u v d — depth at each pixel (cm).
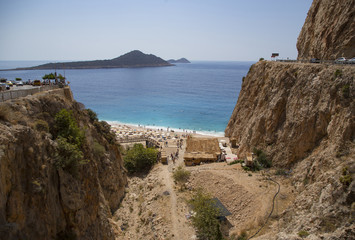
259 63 6469
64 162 1994
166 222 3372
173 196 4022
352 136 2648
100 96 18100
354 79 3020
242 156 5266
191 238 3030
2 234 1284
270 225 2844
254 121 5266
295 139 3959
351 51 4072
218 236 2938
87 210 2273
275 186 3650
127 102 15912
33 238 1523
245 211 3362
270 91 5075
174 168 5203
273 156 4378
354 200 1998
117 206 3875
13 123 1700
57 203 1878
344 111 2966
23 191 1527
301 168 3612
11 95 2184
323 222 2084
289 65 4750
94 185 2505
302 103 3994
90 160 2555
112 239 2723
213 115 12431
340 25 4331
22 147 1603
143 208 3875
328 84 3534
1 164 1355
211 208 3241
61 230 1898
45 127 2027
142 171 5478
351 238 1747
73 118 2516
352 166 2242
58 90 3059
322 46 4778
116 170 4138
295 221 2512
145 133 8575
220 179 4172
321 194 2392
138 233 3347
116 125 10262
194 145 6159
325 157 2894
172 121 11356
